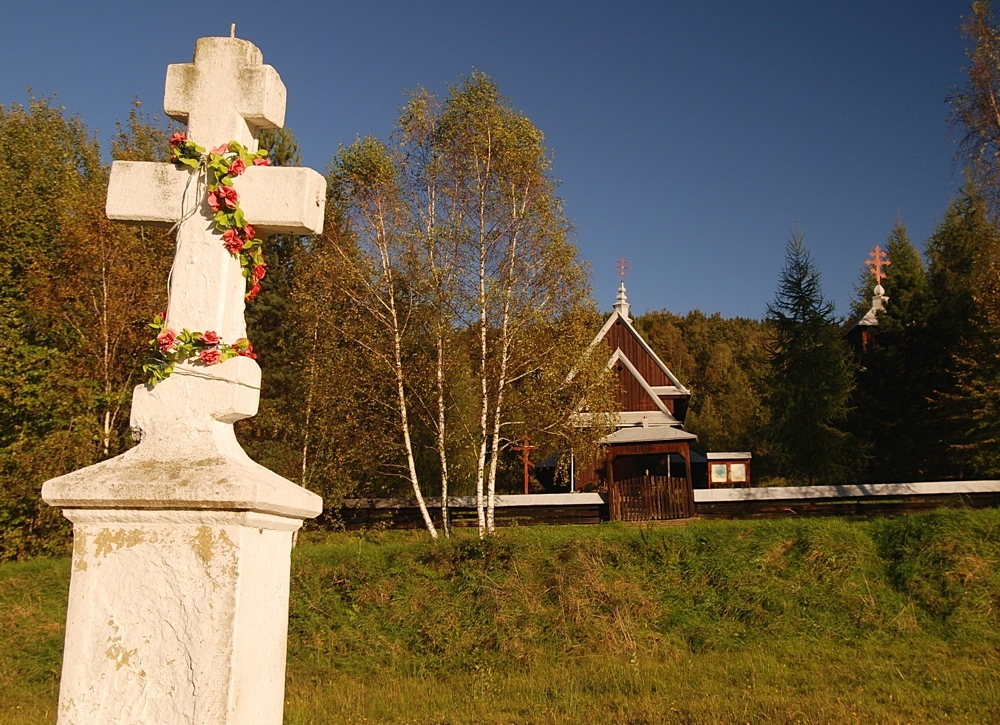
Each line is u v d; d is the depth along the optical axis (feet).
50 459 57.88
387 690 36.29
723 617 43.55
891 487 71.05
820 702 28.99
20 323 61.98
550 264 65.72
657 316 226.17
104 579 11.28
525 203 66.44
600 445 69.26
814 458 92.22
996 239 75.66
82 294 65.57
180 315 12.97
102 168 78.84
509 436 71.31
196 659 10.89
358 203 67.15
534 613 44.42
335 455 68.03
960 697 29.53
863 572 46.21
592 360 66.49
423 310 67.56
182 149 13.43
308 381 68.28
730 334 218.59
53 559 56.54
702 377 183.11
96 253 63.62
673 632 42.34
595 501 73.72
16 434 60.03
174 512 11.29
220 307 13.00
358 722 29.81
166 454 12.01
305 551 54.49
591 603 44.70
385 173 67.36
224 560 11.12
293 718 29.99
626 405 99.71
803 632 41.60
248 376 12.80
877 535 49.24
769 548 48.52
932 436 93.09
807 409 93.15
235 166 13.32
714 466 93.35
